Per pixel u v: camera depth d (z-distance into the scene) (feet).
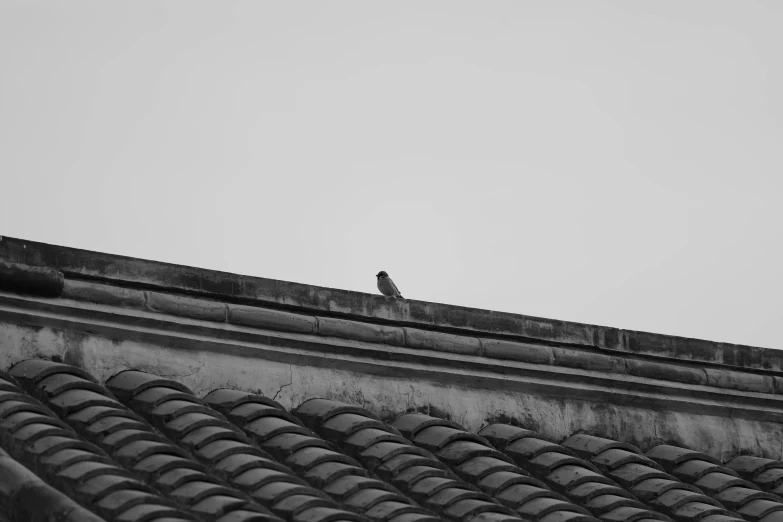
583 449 43.52
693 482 43.86
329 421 38.96
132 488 30.07
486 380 43.50
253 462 33.94
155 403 36.06
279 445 36.42
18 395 33.60
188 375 38.58
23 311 36.32
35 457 30.94
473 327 43.68
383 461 37.24
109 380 37.19
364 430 38.60
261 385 39.60
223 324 39.34
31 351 36.35
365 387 41.42
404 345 42.16
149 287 38.55
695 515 39.86
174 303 38.68
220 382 39.01
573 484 39.81
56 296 36.70
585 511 37.76
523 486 38.09
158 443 33.42
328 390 40.68
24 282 35.91
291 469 35.55
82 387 35.55
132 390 36.50
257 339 39.83
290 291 40.78
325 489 34.50
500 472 38.75
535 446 41.65
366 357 41.50
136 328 38.04
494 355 43.73
